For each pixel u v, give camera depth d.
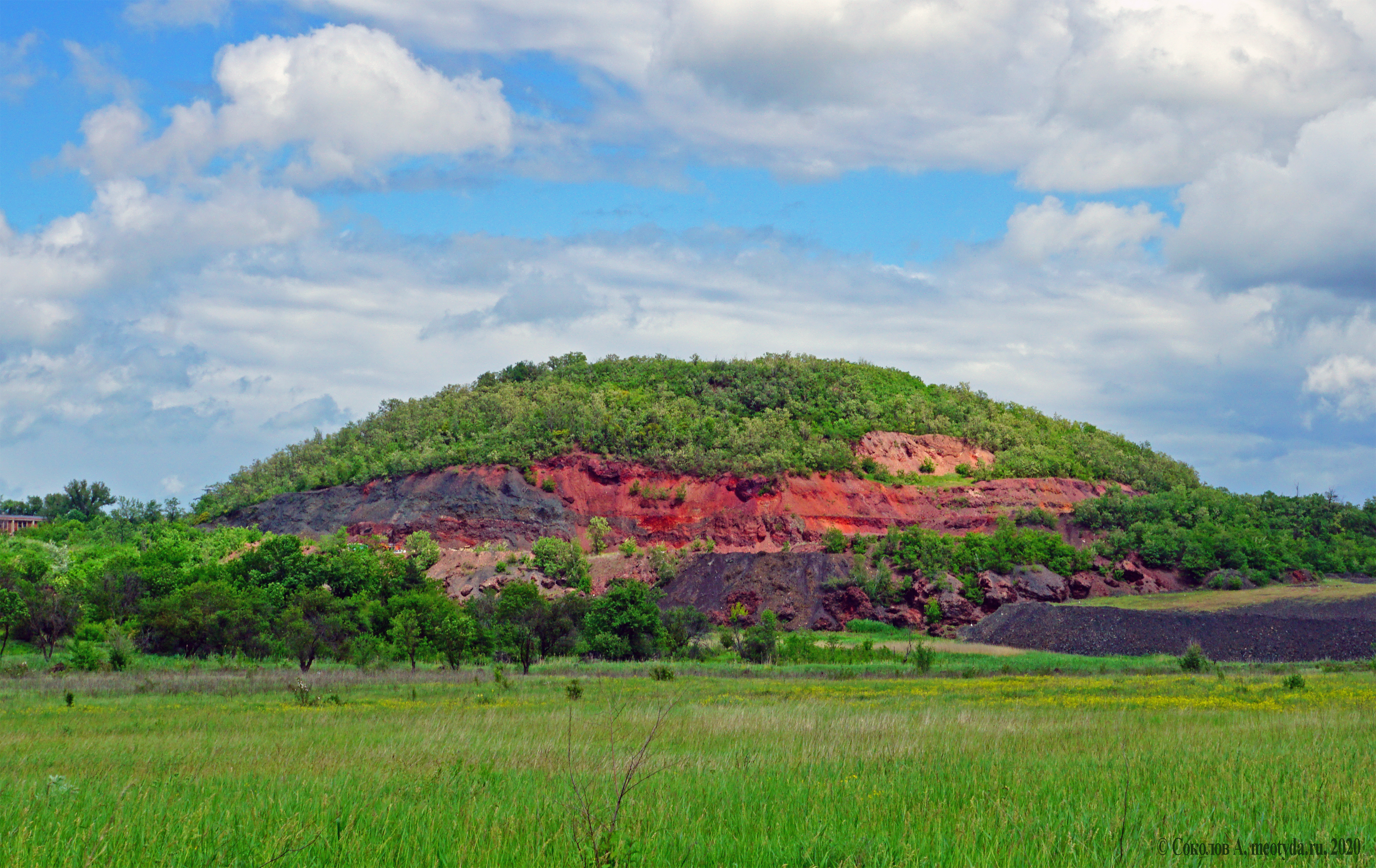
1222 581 132.00
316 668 74.25
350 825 13.51
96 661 67.94
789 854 12.46
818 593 126.81
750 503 177.75
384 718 35.03
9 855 12.03
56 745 26.73
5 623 79.56
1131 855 12.46
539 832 13.18
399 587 121.94
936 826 13.62
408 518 174.25
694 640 92.38
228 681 58.00
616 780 16.72
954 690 54.09
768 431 196.50
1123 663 80.88
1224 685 56.31
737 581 131.62
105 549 158.38
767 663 83.62
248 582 117.12
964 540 137.50
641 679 63.31
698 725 29.14
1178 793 16.86
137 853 12.44
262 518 193.12
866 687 56.78
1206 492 177.75
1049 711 36.38
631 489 184.25
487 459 187.38
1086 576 131.38
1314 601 102.62
